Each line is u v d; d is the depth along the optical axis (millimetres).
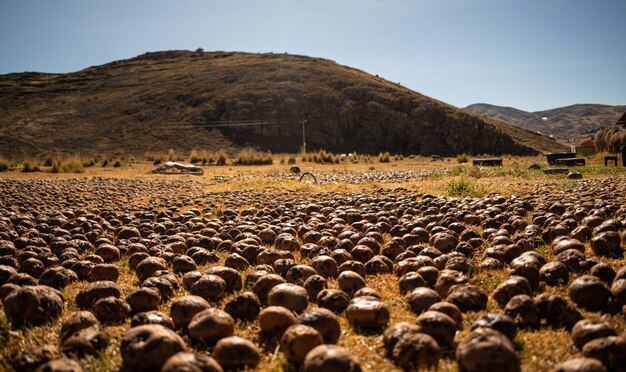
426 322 4414
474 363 3670
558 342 4348
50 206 14625
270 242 8797
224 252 8117
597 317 4848
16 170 36094
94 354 4324
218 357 4090
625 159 23953
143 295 5430
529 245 7438
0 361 4371
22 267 7094
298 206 12805
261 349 4473
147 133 70688
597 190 13406
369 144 75562
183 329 4895
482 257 7078
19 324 5094
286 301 5219
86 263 6941
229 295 5930
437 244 7746
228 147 69562
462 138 75250
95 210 13328
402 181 22062
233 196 16406
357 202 13500
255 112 77062
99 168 39281
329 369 3654
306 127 75812
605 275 5648
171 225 10398
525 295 4926
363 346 4422
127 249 8203
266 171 32812
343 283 5828
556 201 11828
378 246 7793
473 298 5152
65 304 5617
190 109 78250
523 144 76938
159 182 23906
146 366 3988
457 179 18734
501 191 14727
